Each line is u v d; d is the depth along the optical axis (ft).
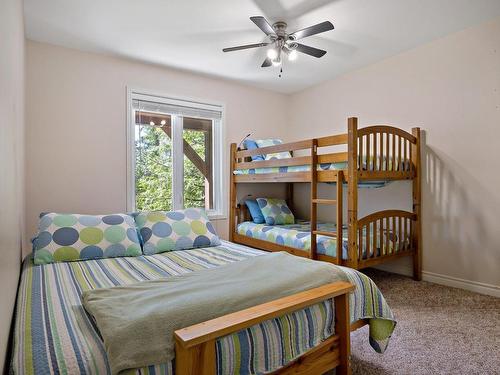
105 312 3.84
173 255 7.85
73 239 7.44
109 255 7.59
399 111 11.23
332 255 9.37
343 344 5.08
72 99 10.41
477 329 7.08
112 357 3.17
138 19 8.63
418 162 10.53
